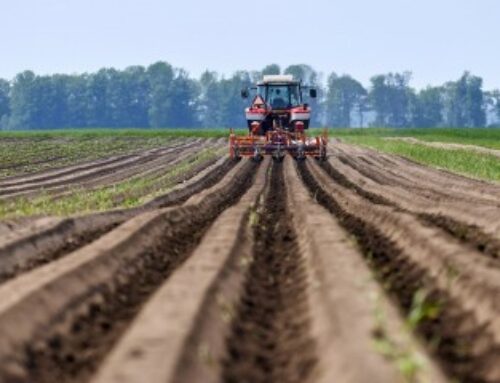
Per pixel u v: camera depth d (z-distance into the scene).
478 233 32.78
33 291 20.95
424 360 15.52
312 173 66.94
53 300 21.03
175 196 50.78
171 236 33.44
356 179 58.94
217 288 21.89
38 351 18.05
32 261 28.86
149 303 20.33
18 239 29.70
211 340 17.86
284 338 19.14
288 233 34.47
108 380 15.12
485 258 25.08
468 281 22.52
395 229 32.41
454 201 44.12
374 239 31.94
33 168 75.88
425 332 19.19
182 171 69.56
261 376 16.70
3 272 27.00
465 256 25.08
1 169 74.69
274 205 44.84
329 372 15.86
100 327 20.19
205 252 27.25
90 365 17.17
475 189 51.38
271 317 21.09
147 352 16.45
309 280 23.97
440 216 38.00
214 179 62.94
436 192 49.91
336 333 17.67
